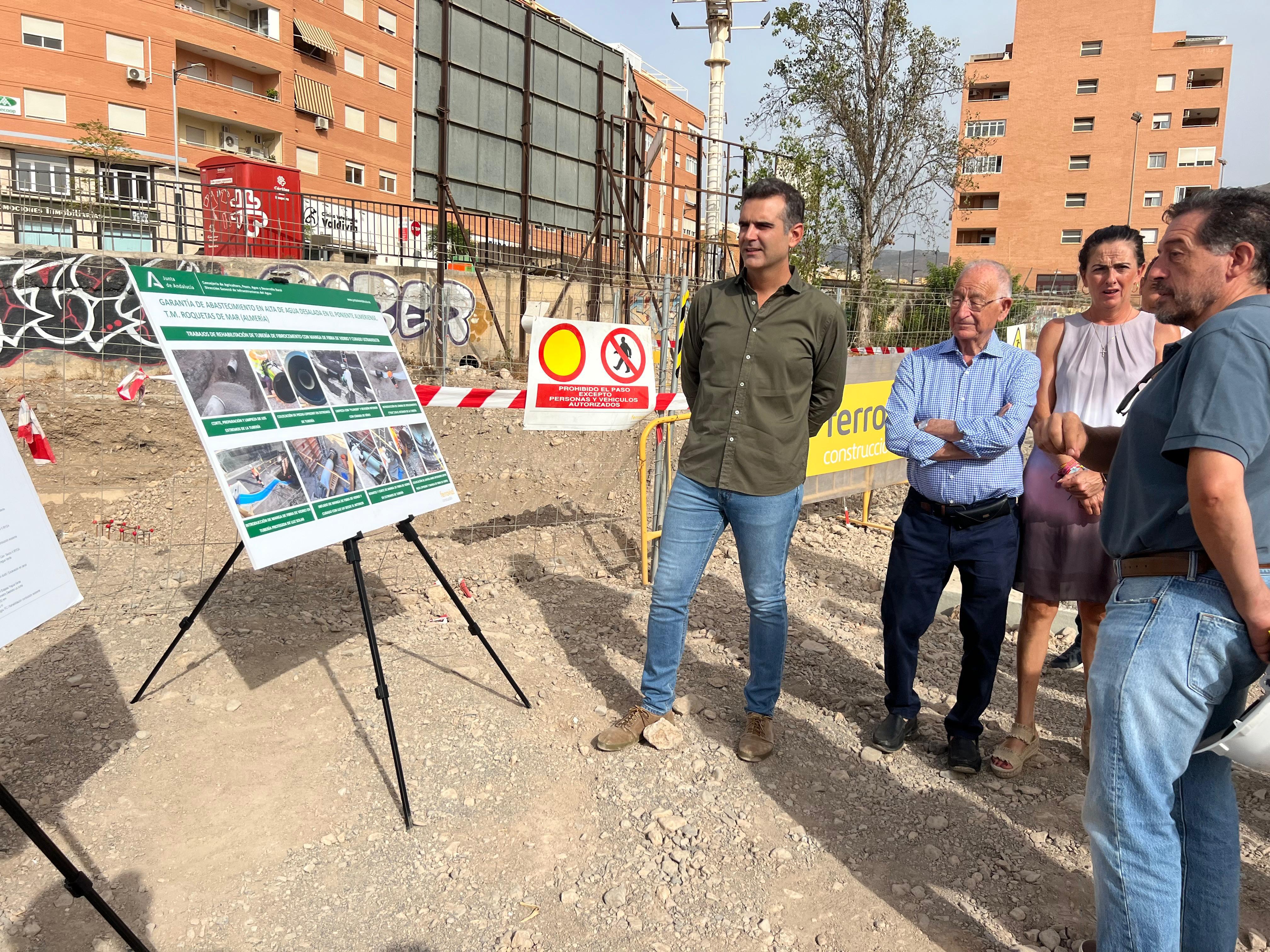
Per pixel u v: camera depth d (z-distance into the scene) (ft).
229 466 7.82
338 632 12.93
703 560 10.36
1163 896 5.75
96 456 23.94
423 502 10.36
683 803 9.45
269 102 110.93
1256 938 7.48
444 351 34.55
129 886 7.61
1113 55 148.77
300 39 114.32
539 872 8.22
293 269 34.40
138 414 25.07
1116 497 6.40
